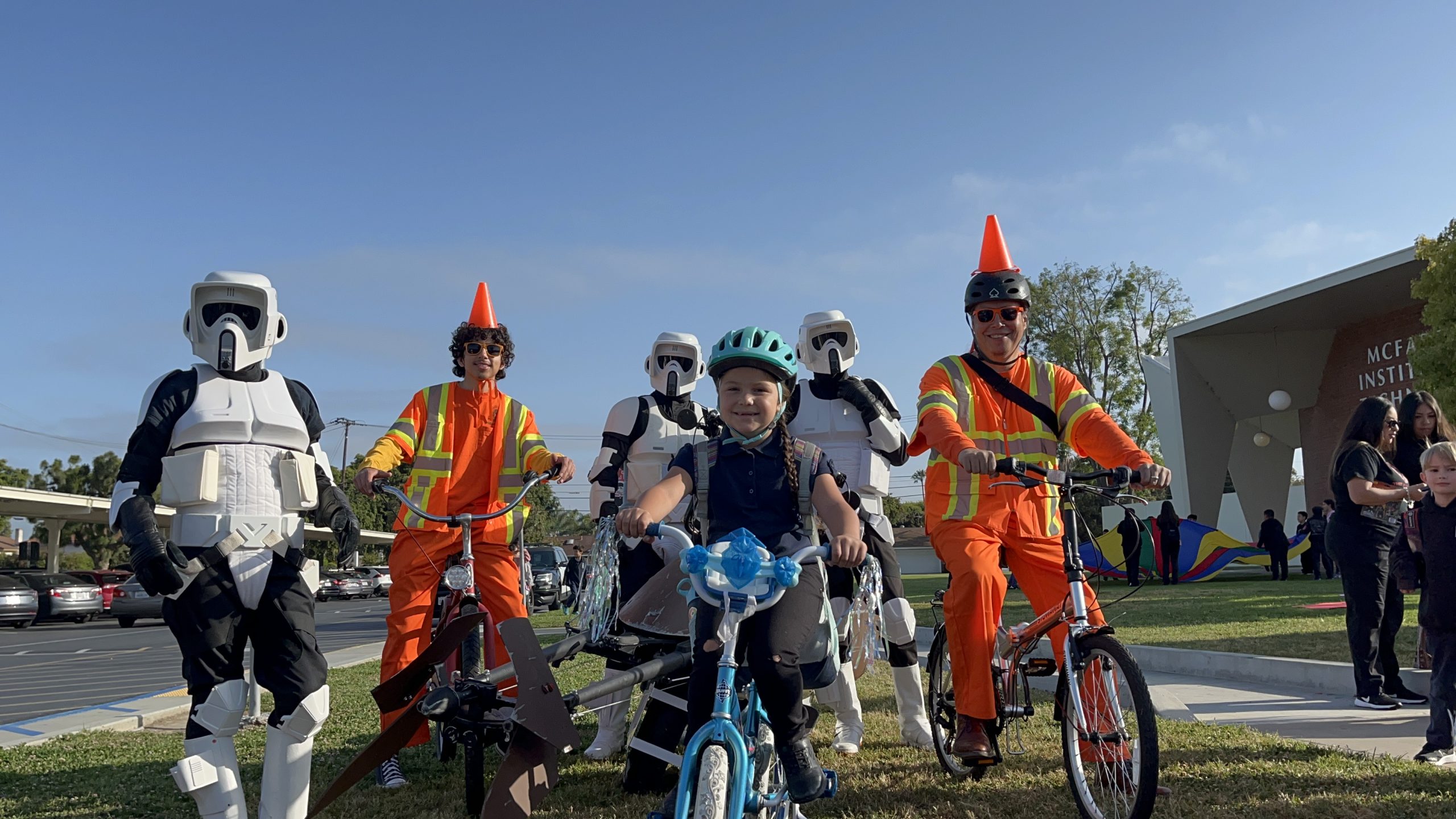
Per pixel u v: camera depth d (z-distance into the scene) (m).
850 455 5.33
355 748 5.47
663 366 5.66
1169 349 31.09
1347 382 29.50
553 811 4.07
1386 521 5.60
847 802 4.05
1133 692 3.33
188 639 3.46
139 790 4.56
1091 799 3.62
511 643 2.76
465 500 5.03
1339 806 3.57
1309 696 6.05
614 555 4.25
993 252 4.49
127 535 3.38
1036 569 4.11
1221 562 21.09
